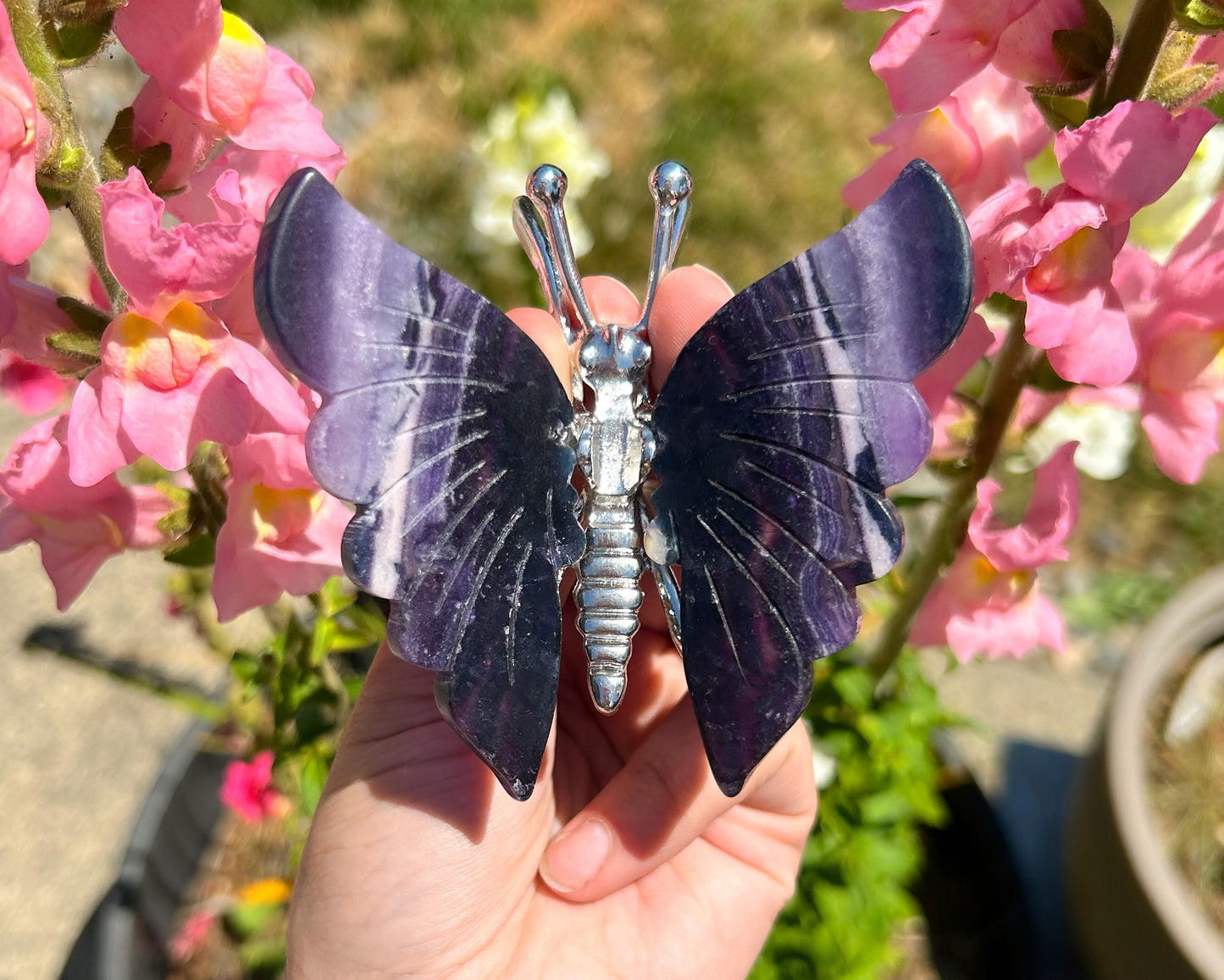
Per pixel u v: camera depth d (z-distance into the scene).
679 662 0.25
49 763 0.41
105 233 0.16
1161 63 0.19
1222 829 0.35
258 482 0.20
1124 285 0.20
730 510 0.15
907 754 0.30
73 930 0.37
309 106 0.19
